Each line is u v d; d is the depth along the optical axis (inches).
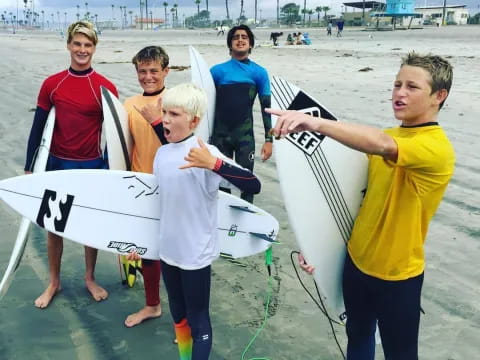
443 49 866.1
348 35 1808.6
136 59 109.4
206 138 150.7
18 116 335.0
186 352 94.5
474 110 320.2
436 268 140.4
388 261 72.0
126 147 110.0
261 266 144.3
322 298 127.3
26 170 116.8
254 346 108.5
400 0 2871.6
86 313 119.9
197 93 81.3
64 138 114.6
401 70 67.7
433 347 107.5
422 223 71.6
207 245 85.0
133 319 115.3
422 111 66.5
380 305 74.8
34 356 104.4
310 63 663.1
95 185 97.9
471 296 126.4
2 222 173.8
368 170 78.5
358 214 78.0
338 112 321.4
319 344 109.2
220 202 101.8
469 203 184.2
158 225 97.9
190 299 86.5
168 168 82.6
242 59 151.7
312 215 85.0
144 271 112.4
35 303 122.9
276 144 84.6
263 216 103.0
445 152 64.5
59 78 111.7
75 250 153.6
